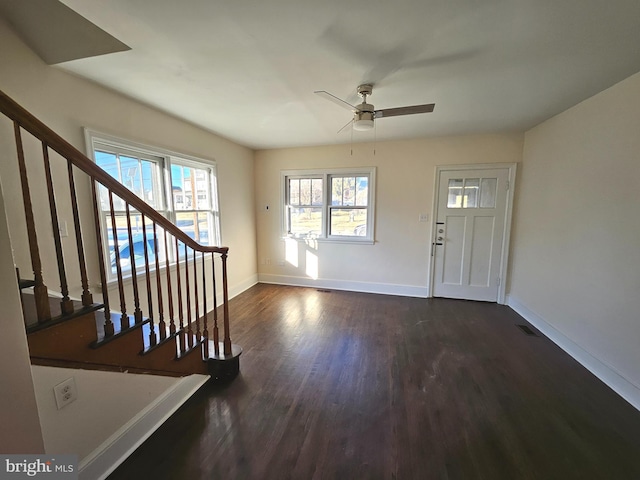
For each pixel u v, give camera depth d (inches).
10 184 68.6
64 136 81.1
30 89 72.6
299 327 128.2
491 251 156.5
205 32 61.8
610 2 52.1
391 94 95.8
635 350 78.3
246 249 183.9
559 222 113.2
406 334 121.2
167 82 86.8
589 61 73.6
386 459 61.1
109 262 97.6
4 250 36.7
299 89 91.6
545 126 124.3
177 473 57.8
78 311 52.8
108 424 59.5
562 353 105.6
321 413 74.7
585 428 69.7
